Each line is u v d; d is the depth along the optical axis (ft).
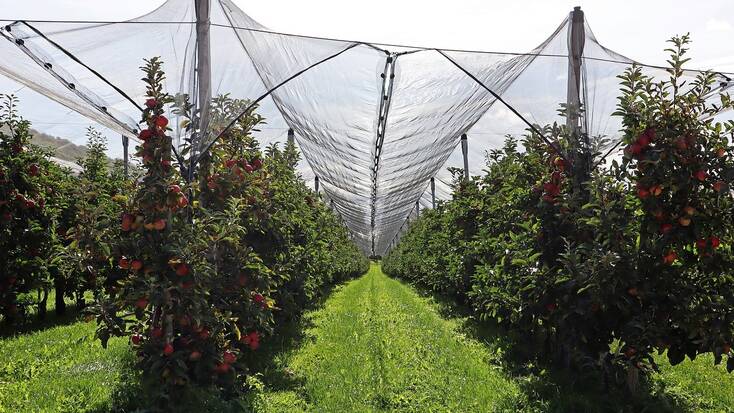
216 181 18.48
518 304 20.95
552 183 19.97
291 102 24.76
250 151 23.63
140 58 17.75
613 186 17.92
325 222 44.06
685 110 15.89
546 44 20.86
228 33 18.34
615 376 17.03
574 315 17.53
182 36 18.17
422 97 23.13
